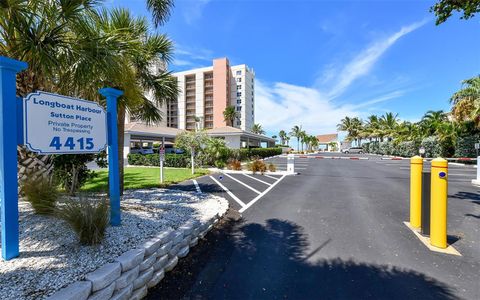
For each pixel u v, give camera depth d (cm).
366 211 549
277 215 521
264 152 2952
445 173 351
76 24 387
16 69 227
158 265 273
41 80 419
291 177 1151
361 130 5819
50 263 225
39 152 243
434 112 2842
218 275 284
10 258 229
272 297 242
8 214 228
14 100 227
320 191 792
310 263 311
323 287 259
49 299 172
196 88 7412
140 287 243
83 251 250
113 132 333
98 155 576
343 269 296
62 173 542
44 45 357
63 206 297
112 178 330
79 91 450
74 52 381
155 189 741
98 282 200
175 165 1634
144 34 633
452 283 264
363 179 1077
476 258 321
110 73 433
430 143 2528
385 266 302
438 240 353
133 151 2567
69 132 273
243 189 824
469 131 2031
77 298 181
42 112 247
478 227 439
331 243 373
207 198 606
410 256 328
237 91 7769
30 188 352
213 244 372
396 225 452
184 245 335
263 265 307
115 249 256
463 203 615
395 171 1427
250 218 501
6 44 379
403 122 3809
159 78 667
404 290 252
